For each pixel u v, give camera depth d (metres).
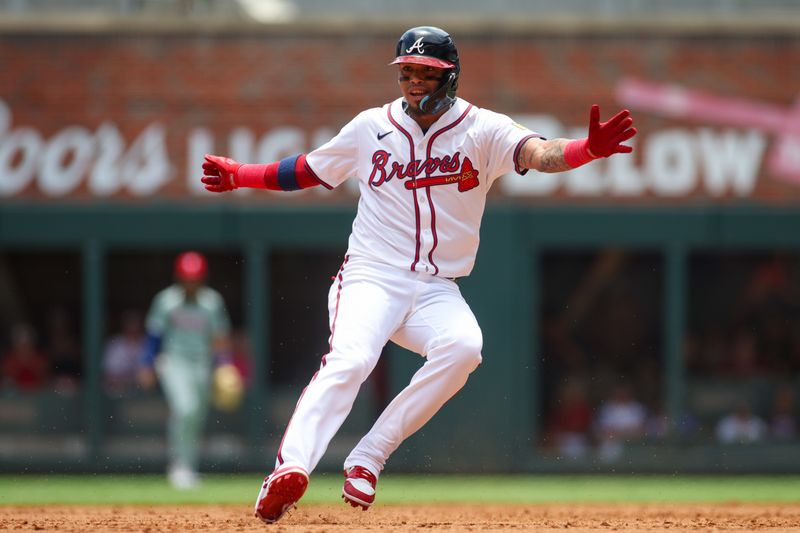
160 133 43.75
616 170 43.72
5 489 35.97
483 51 43.62
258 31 43.75
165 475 42.66
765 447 43.44
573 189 43.66
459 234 16.78
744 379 44.72
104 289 45.78
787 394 44.72
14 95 43.69
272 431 43.38
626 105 43.75
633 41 43.81
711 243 43.50
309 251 46.81
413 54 16.16
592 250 49.50
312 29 43.69
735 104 43.81
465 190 16.62
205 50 43.78
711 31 43.81
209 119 43.72
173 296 36.19
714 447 43.34
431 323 16.72
